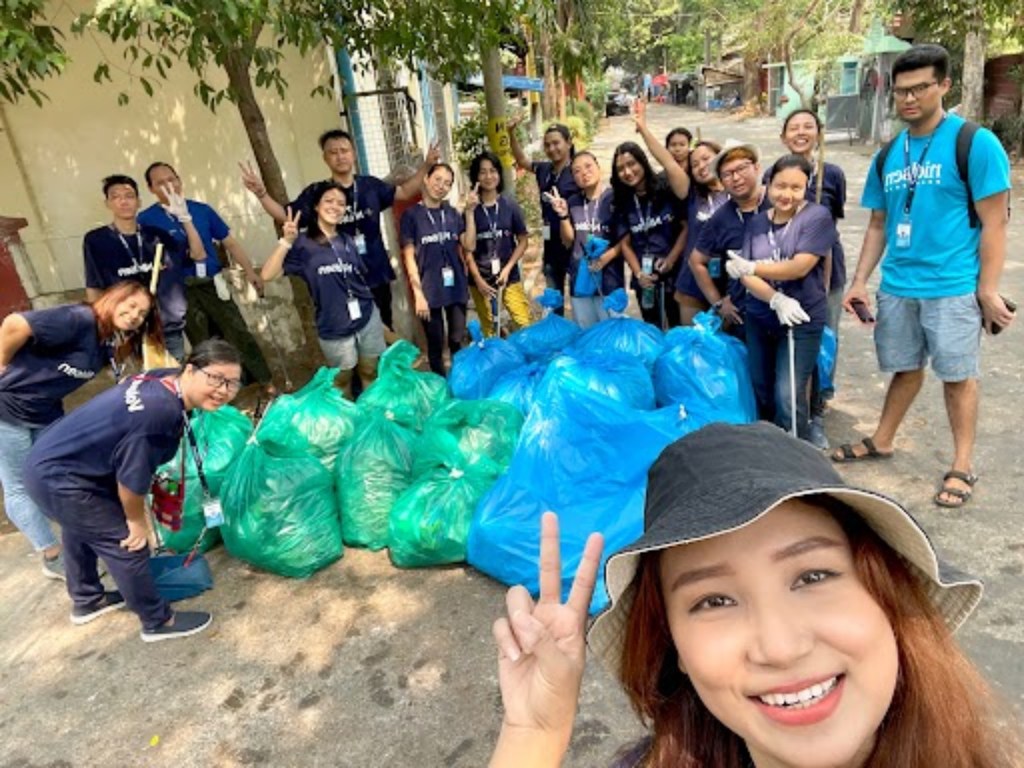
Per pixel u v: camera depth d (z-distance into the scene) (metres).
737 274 3.41
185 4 3.12
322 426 3.66
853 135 18.92
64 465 2.54
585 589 1.01
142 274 4.33
